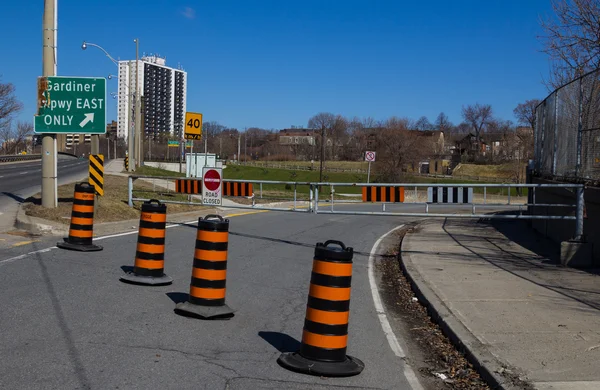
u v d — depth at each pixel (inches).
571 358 233.3
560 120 579.8
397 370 231.5
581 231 458.0
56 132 637.3
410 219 1078.4
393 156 2672.2
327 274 222.2
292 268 452.4
